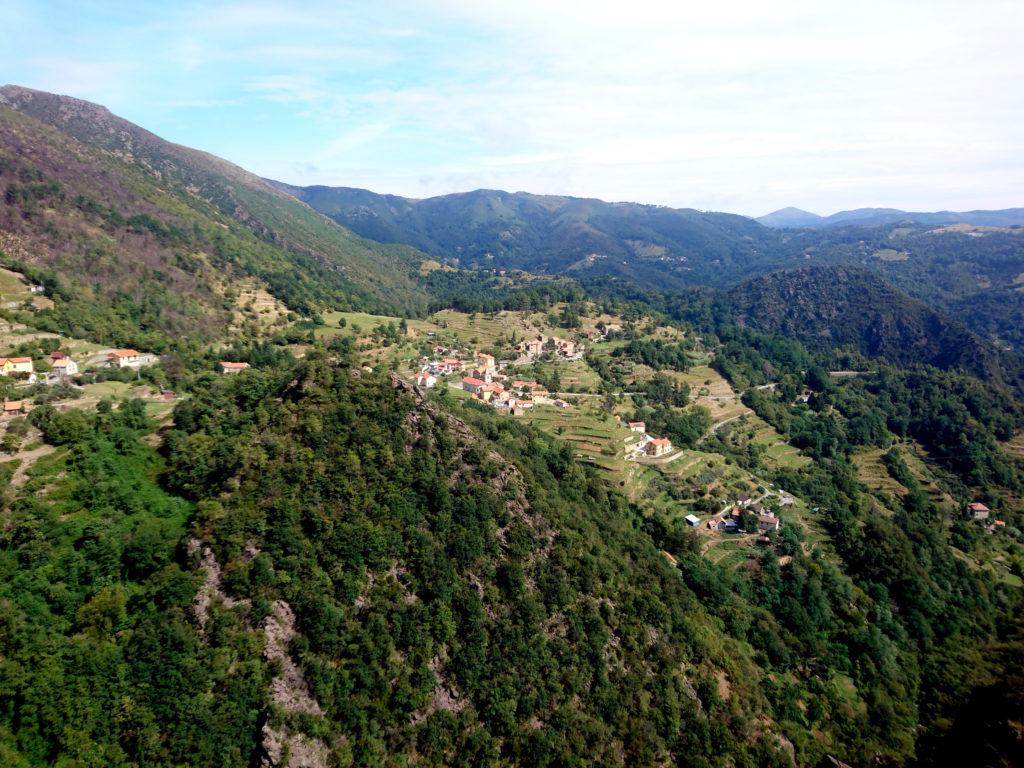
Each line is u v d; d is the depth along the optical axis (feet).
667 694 251.19
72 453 258.16
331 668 210.18
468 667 226.58
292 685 203.10
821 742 271.49
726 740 245.65
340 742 199.21
